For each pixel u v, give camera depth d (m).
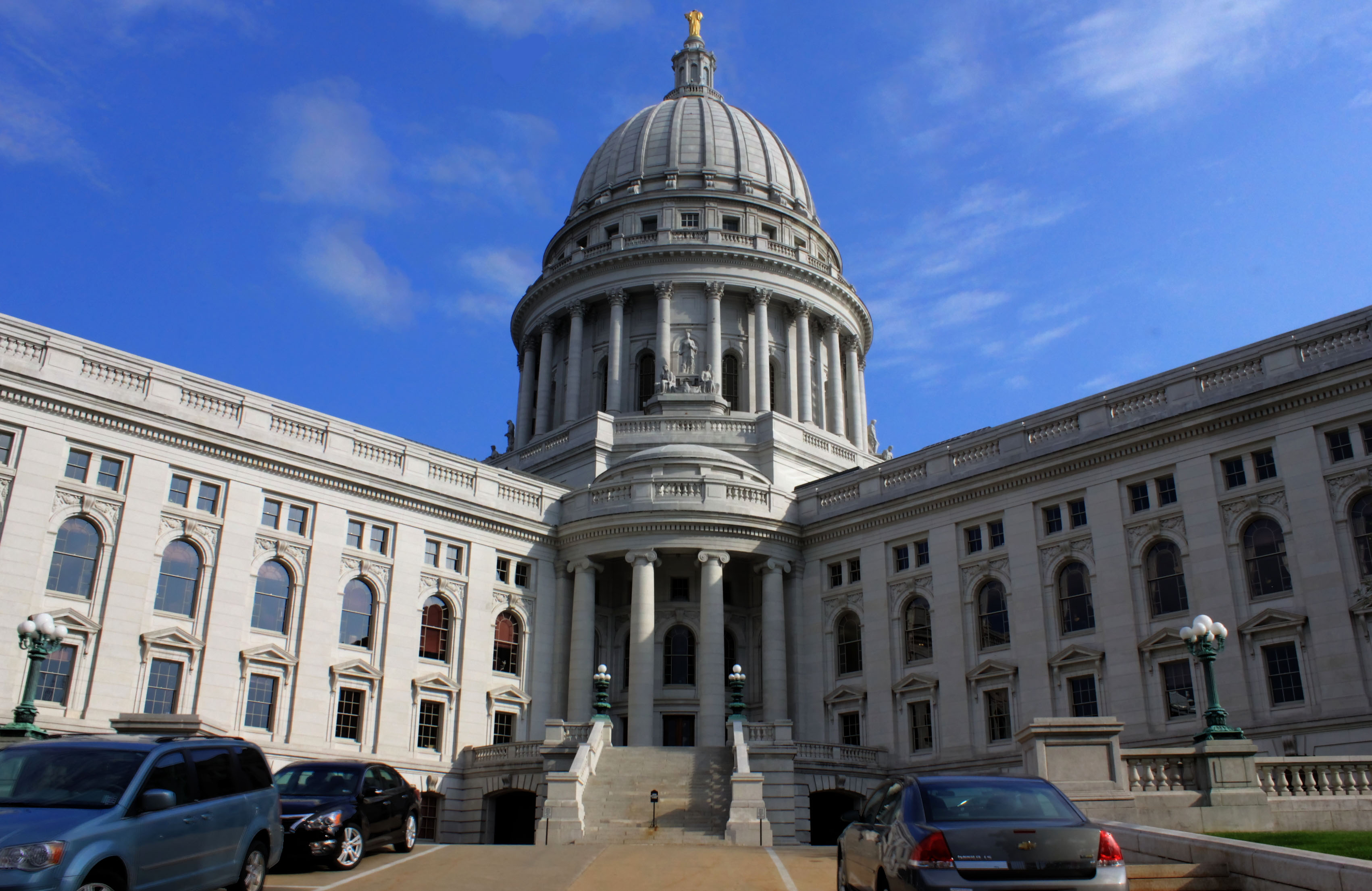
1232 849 17.72
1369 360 41.75
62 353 45.12
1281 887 16.36
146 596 45.47
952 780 16.09
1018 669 49.75
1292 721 41.16
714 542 58.06
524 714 56.88
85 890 14.57
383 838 25.61
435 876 22.48
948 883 13.99
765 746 45.66
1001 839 14.23
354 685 51.00
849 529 58.53
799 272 84.50
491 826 51.75
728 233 84.25
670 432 72.75
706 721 55.34
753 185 90.88
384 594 52.97
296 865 23.33
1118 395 49.38
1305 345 44.19
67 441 44.75
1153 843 20.00
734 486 59.44
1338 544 41.59
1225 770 27.33
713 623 56.91
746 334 83.69
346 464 52.84
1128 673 46.09
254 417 50.31
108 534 45.00
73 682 42.75
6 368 43.28
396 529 54.25
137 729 36.75
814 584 59.50
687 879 22.45
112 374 46.53
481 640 55.81
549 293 86.25
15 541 42.47
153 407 47.00
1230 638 43.44
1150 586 46.81
